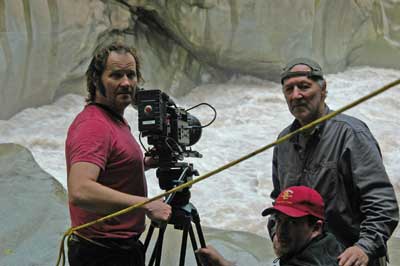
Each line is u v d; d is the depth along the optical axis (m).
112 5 11.50
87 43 10.45
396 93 13.80
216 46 13.06
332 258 2.42
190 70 13.54
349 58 16.06
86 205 2.35
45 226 5.38
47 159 7.90
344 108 1.90
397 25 16.19
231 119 11.78
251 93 13.16
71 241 2.66
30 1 8.98
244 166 9.27
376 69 15.95
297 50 13.84
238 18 12.91
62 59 9.91
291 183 2.98
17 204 5.69
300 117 2.89
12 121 9.09
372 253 2.61
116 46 2.70
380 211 2.68
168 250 5.21
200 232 2.86
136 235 2.72
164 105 2.74
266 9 13.10
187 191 2.77
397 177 9.06
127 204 2.38
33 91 9.51
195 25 12.62
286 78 2.93
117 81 2.65
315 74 2.87
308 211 2.44
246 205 7.76
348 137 2.82
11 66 8.81
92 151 2.44
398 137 10.67
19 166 6.60
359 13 15.33
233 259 5.25
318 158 2.88
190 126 3.04
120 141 2.60
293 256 2.45
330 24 14.68
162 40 13.22
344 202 2.84
